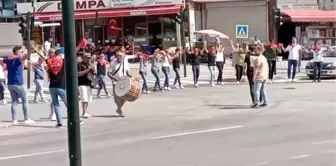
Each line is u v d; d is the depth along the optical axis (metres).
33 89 24.92
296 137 10.74
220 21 42.84
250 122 13.20
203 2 42.59
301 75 29.59
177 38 38.84
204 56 35.09
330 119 13.36
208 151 9.44
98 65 21.30
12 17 47.97
